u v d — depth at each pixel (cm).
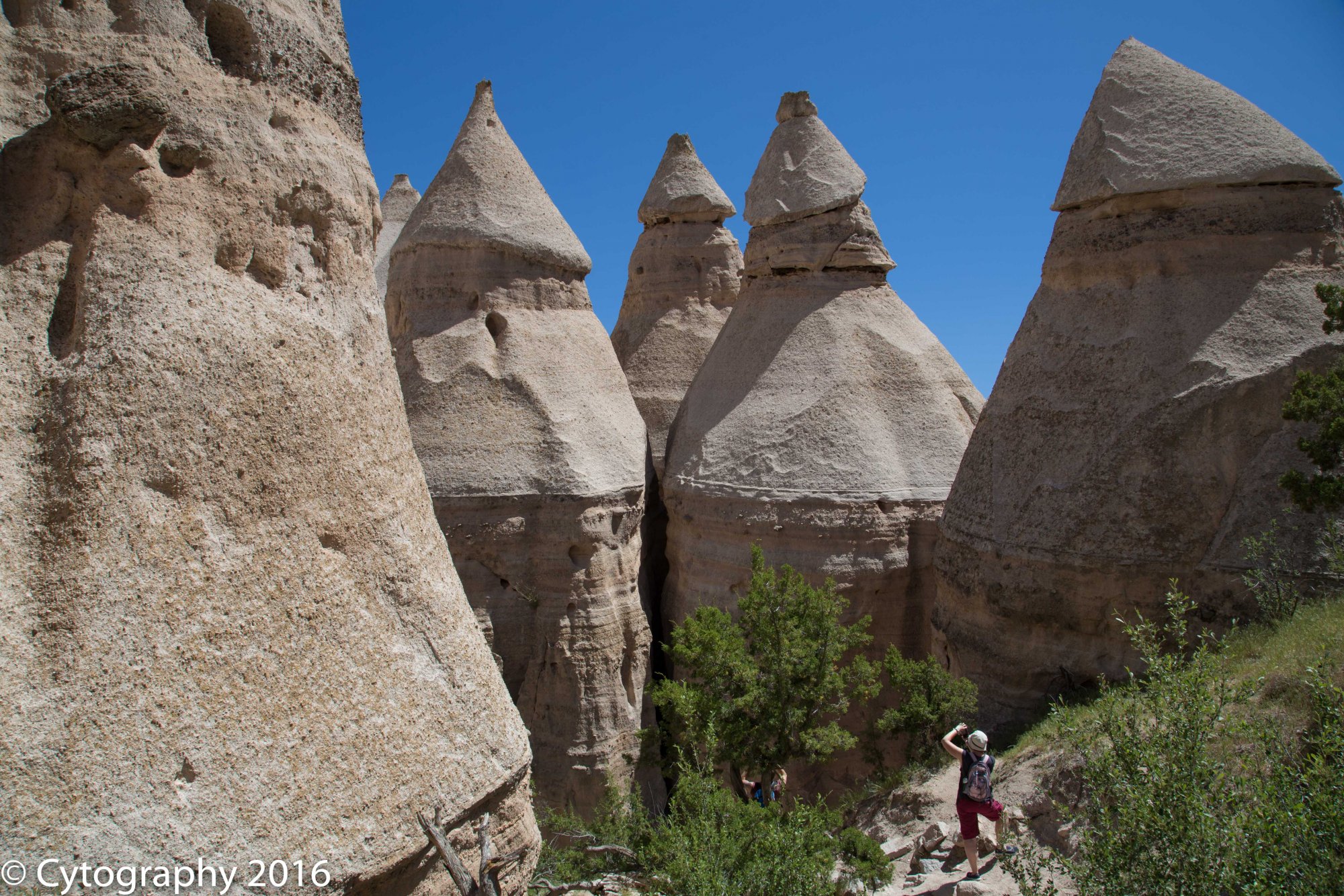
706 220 2341
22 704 487
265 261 631
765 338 1748
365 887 559
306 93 690
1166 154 1233
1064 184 1352
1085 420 1218
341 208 697
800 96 1828
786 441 1606
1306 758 680
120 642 510
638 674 1611
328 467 627
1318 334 1143
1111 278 1262
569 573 1540
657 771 1595
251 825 518
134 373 544
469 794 627
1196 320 1187
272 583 572
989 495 1301
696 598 1631
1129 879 649
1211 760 694
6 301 561
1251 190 1204
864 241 1747
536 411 1580
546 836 1295
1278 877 585
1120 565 1147
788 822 940
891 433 1627
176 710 514
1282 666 904
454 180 1705
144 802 493
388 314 1734
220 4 633
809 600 1191
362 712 589
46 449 534
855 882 938
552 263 1698
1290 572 1062
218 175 608
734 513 1587
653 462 1895
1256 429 1133
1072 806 943
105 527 522
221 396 572
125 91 572
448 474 1535
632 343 2312
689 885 812
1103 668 1158
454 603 704
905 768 1207
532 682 1537
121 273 562
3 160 580
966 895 873
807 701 1186
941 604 1386
